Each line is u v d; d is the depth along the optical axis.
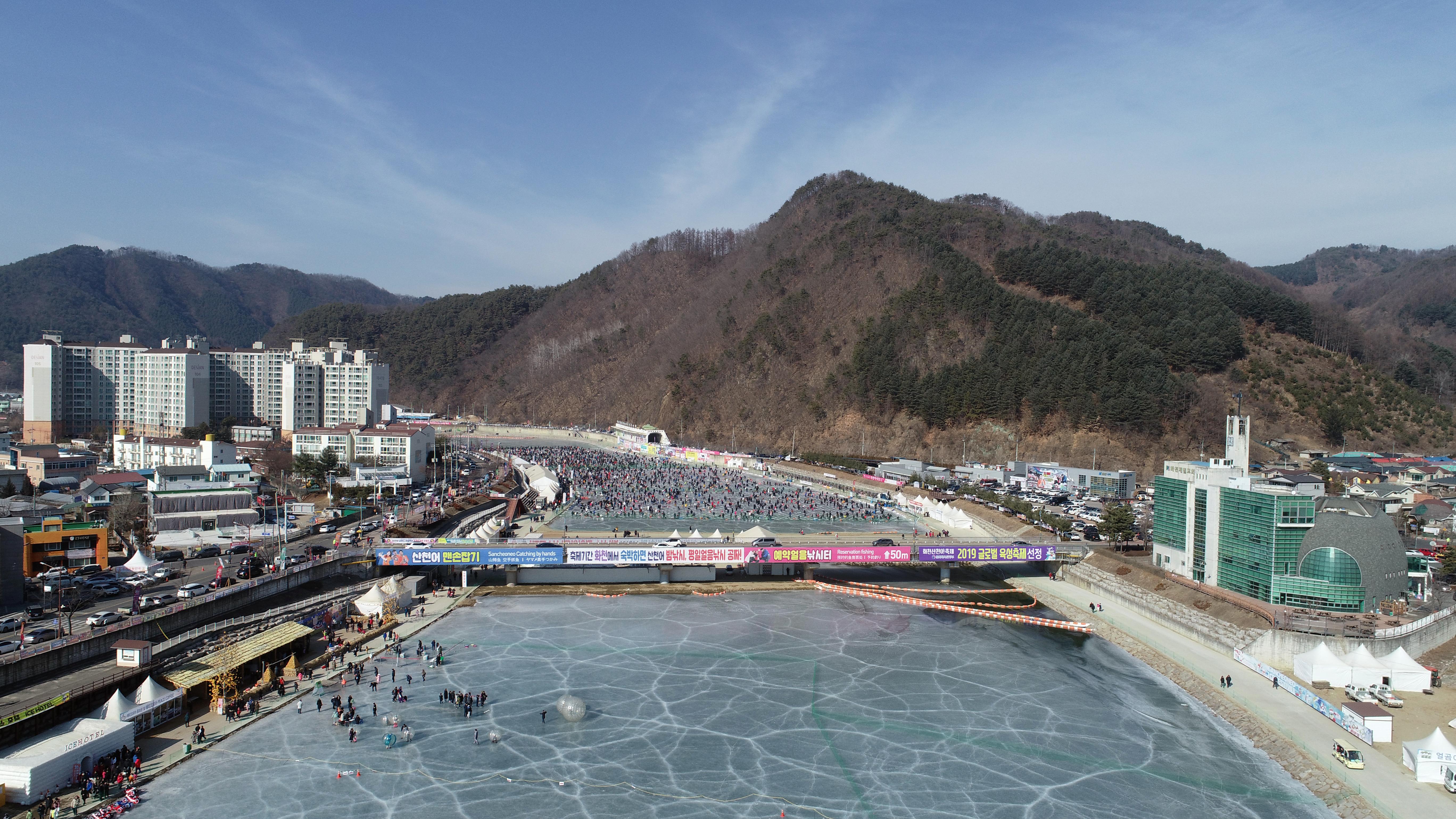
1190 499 146.25
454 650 123.06
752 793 83.62
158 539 154.75
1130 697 109.81
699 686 111.31
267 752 87.81
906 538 195.38
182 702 94.38
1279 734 94.69
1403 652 107.19
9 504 164.88
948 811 80.88
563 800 81.25
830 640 132.12
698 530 186.25
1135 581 152.75
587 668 117.06
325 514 187.88
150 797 77.88
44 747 77.50
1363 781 81.88
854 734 97.62
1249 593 131.00
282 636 111.38
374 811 77.75
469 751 90.44
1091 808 81.75
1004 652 127.38
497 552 154.62
